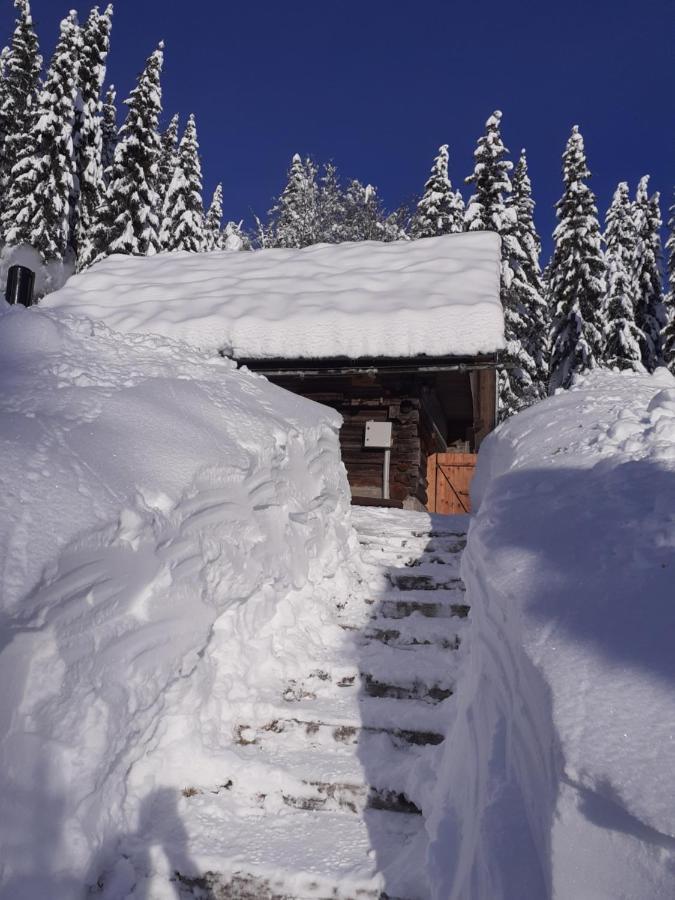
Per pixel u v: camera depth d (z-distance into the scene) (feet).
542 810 5.58
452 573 16.92
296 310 28.71
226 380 16.83
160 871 8.86
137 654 9.53
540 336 87.45
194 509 11.45
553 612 6.91
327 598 15.71
